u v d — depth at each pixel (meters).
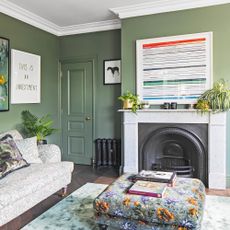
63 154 4.95
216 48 3.35
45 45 4.47
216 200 2.81
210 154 3.31
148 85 3.70
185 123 3.45
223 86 3.29
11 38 3.67
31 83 4.05
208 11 3.37
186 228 1.73
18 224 2.30
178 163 3.65
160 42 3.60
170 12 3.56
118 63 4.44
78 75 4.76
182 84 3.51
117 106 4.48
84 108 4.74
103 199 1.95
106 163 4.50
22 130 3.92
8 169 2.46
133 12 3.72
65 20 4.27
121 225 1.94
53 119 4.73
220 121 3.26
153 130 3.62
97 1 3.48
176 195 1.95
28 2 3.48
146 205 1.83
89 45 4.65
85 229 2.17
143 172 2.50
